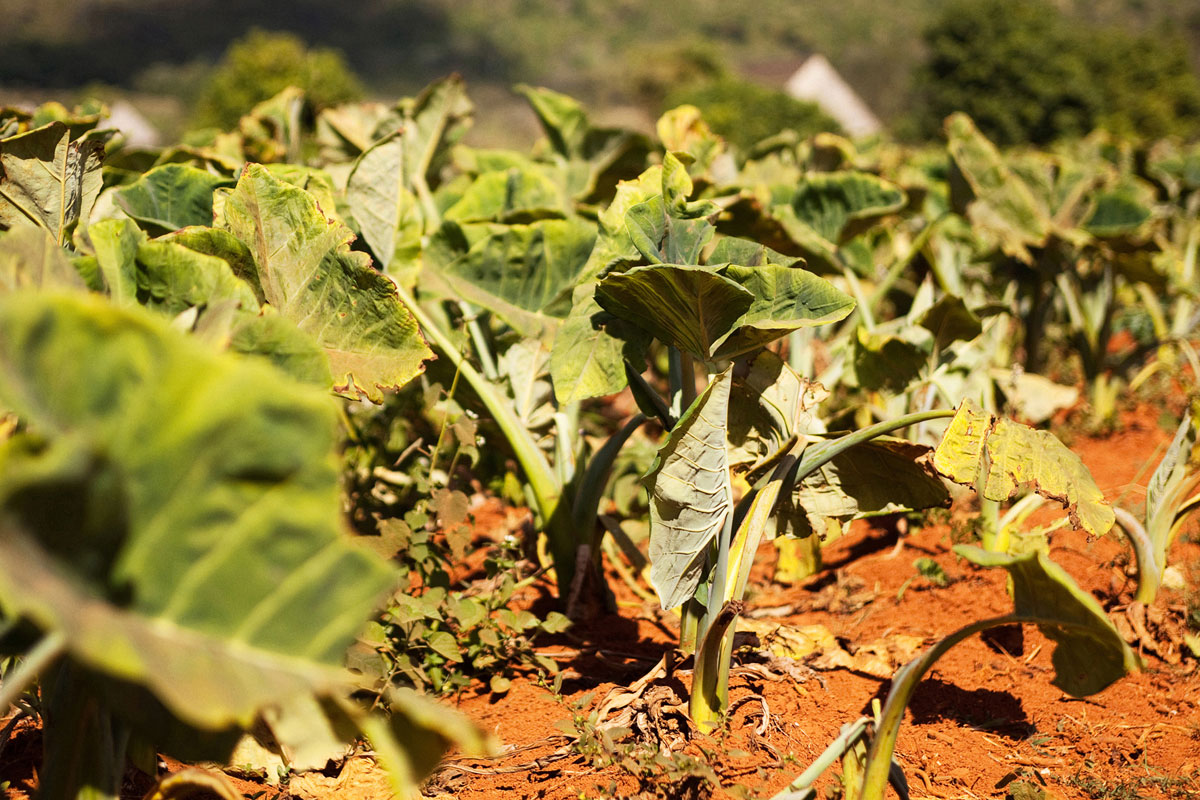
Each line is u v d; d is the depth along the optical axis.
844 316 2.00
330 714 1.37
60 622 1.01
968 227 5.73
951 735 2.39
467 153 5.40
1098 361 4.93
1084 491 2.00
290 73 22.77
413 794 2.07
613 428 4.61
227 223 2.20
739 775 2.05
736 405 2.35
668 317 2.16
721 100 35.81
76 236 2.03
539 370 3.22
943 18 35.50
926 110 36.75
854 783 1.81
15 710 2.31
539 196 4.02
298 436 1.09
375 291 2.16
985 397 3.84
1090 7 135.38
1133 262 4.65
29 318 1.04
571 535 2.99
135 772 2.12
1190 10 131.38
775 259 2.27
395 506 3.49
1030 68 33.09
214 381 1.07
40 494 1.02
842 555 3.69
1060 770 2.26
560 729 2.15
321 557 1.13
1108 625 1.58
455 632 2.71
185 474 1.09
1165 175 6.18
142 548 1.10
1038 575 1.60
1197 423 2.84
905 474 2.27
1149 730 2.44
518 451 2.97
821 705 2.45
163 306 1.82
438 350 3.07
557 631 2.65
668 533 2.06
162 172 2.64
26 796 2.03
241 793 2.07
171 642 1.11
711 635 2.08
